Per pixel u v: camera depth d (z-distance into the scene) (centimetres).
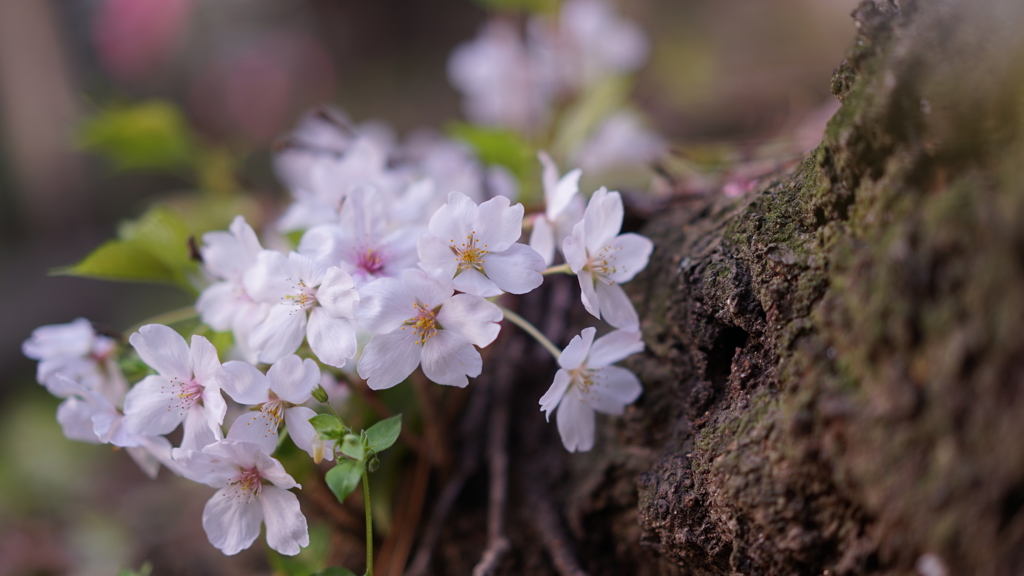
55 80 212
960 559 62
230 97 238
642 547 71
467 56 116
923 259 63
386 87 253
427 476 77
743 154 81
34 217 221
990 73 63
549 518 74
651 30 192
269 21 263
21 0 204
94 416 69
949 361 62
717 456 67
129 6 212
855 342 64
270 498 68
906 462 63
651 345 72
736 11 194
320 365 72
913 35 64
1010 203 62
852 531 65
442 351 68
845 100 66
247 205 106
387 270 70
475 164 87
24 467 132
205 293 71
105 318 194
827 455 64
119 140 103
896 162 64
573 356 68
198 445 69
